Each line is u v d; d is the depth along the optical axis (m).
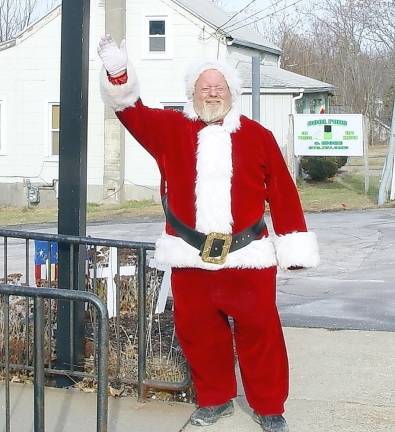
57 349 5.52
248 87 24.48
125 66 4.27
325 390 5.49
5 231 5.44
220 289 4.36
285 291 9.53
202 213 4.27
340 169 30.14
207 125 4.35
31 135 25.17
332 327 7.46
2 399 5.24
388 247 13.37
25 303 5.86
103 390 3.28
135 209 22.33
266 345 4.44
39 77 24.97
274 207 4.40
